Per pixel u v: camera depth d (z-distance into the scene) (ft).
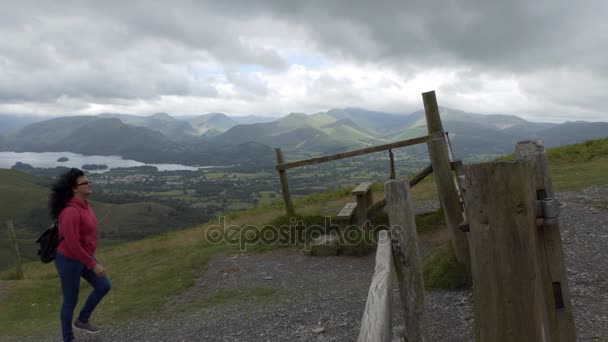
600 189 30.66
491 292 6.32
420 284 7.82
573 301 13.99
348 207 28.45
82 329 16.57
